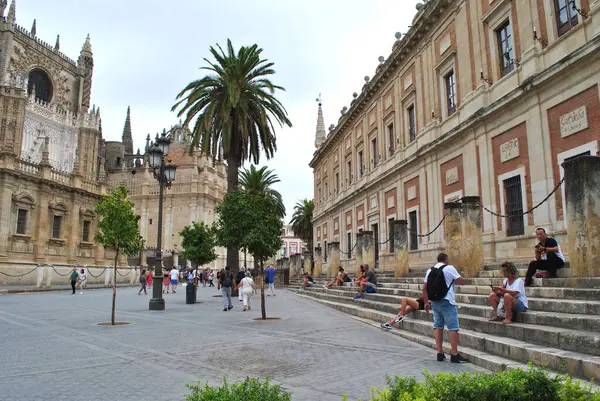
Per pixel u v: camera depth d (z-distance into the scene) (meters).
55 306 18.42
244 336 10.01
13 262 36.12
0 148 46.22
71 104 60.34
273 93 27.66
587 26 11.64
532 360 6.18
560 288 8.17
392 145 25.80
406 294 13.91
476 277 12.62
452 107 19.11
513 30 14.73
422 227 20.64
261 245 15.26
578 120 11.77
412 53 22.61
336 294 20.92
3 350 8.21
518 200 14.23
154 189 72.75
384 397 3.61
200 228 36.41
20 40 53.09
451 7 18.75
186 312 16.22
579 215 8.23
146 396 5.23
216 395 3.26
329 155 40.88
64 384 5.77
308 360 7.28
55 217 42.72
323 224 42.50
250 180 50.44
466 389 3.41
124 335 10.14
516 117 14.23
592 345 5.73
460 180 17.62
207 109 25.44
